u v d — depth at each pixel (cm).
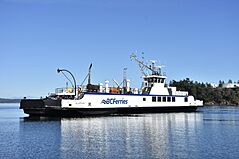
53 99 8544
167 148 3916
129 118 8444
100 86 9581
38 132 5609
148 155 3531
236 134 5209
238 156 3466
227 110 15388
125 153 3641
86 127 6234
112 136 4969
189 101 11219
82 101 8762
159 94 10575
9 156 3562
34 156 3550
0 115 12238
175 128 6109
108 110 9312
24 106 8825
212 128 6141
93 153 3659
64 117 8712
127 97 9731
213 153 3619
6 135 5291
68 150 3853
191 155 3519
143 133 5322
